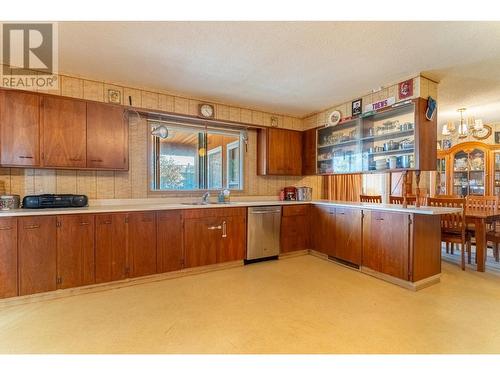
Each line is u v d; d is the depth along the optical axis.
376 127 3.73
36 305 2.44
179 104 3.71
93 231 2.74
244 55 2.59
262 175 4.58
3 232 2.39
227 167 4.33
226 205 3.50
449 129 4.40
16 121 2.68
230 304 2.47
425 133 3.09
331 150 4.36
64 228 2.61
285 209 3.99
